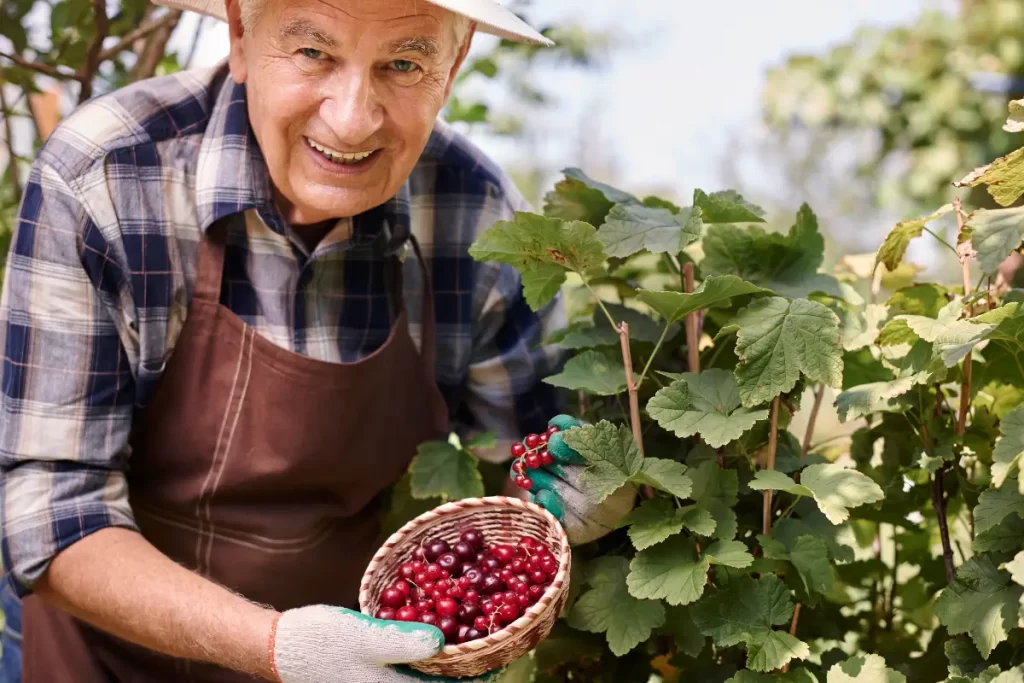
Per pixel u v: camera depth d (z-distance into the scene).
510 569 1.21
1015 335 1.10
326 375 1.43
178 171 1.43
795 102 4.57
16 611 1.63
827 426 2.35
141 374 1.42
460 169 1.65
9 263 1.35
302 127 1.29
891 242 1.26
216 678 1.52
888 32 4.45
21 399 1.33
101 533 1.33
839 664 1.15
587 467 1.20
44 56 1.90
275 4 1.23
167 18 1.91
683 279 1.44
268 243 1.48
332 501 1.56
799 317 1.18
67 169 1.35
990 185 1.07
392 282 1.59
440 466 1.51
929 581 1.49
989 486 1.20
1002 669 1.12
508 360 1.68
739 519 1.34
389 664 1.13
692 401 1.24
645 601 1.26
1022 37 4.23
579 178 1.46
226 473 1.47
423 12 1.22
